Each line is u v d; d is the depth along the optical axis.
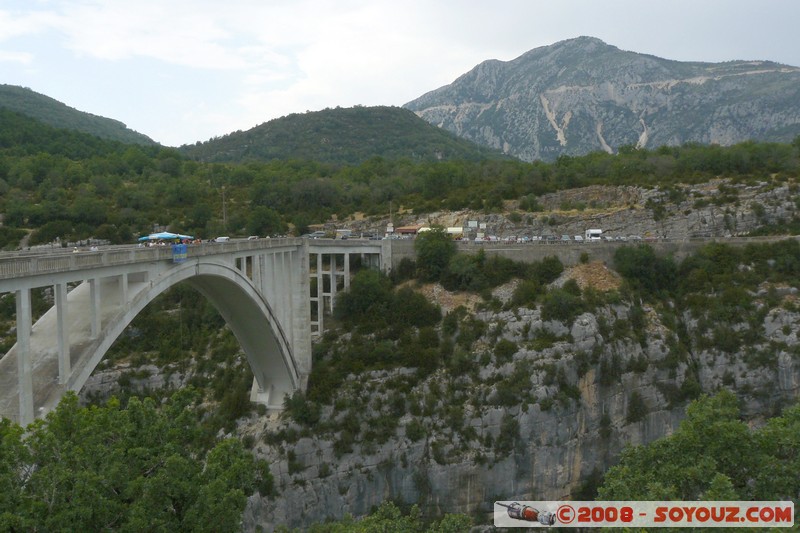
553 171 130.12
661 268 88.94
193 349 89.44
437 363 75.38
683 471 38.00
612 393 74.94
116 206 123.06
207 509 30.03
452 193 123.00
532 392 71.19
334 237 105.25
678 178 111.88
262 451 68.38
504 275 85.25
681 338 82.75
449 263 86.56
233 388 78.56
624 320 79.88
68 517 25.38
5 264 28.97
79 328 37.88
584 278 84.62
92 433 29.28
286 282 70.62
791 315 80.75
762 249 89.75
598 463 72.88
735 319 82.06
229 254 55.62
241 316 62.91
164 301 95.69
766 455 38.75
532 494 69.31
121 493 29.17
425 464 68.31
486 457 68.62
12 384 33.38
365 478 67.81
